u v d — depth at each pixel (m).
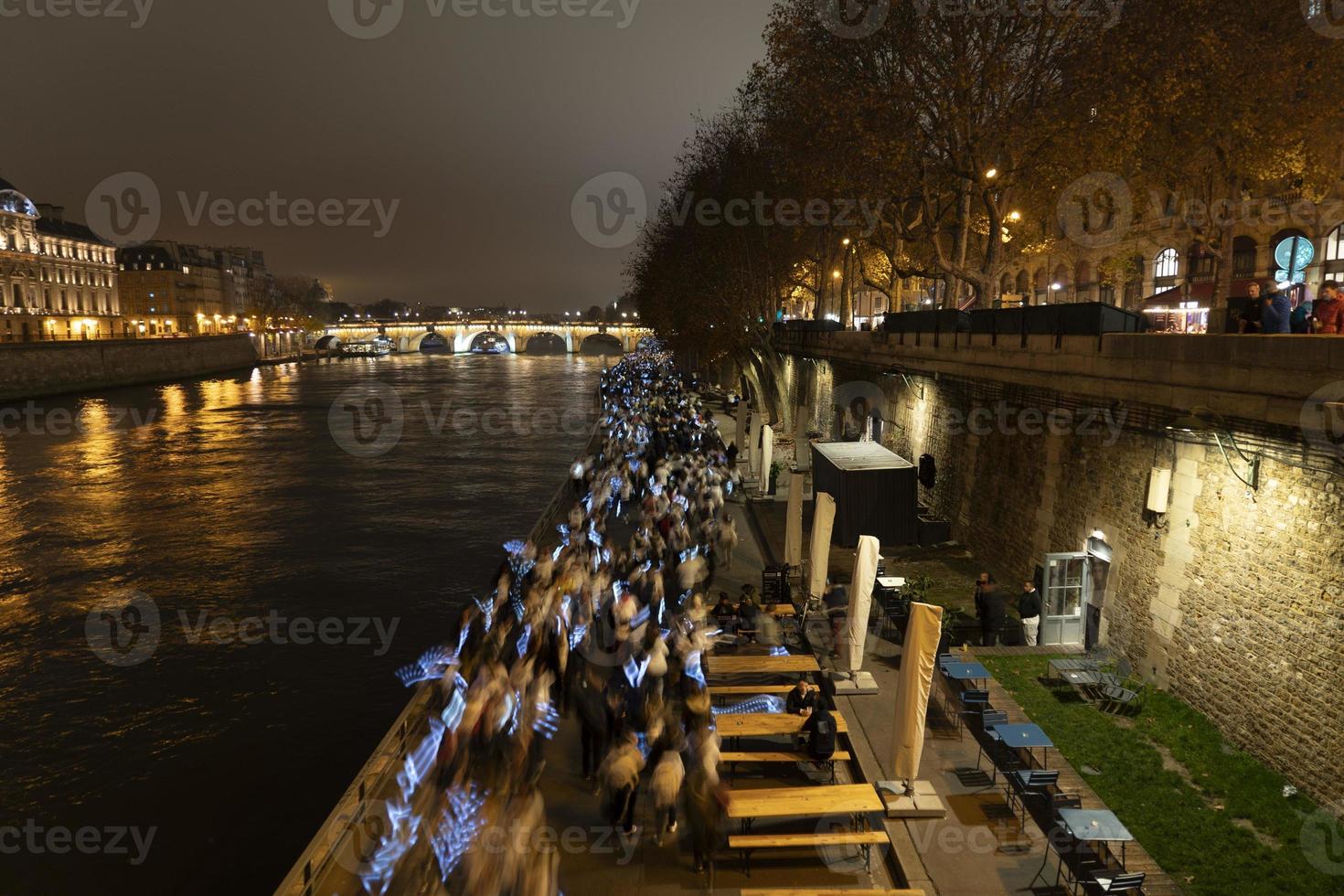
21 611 27.62
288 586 29.77
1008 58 23.52
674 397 59.25
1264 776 11.41
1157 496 14.05
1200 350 13.11
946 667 13.56
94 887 14.53
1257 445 11.90
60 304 118.12
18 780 17.95
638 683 12.75
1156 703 13.53
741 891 9.23
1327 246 31.11
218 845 15.74
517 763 10.95
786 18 26.05
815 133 27.50
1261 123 22.38
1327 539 10.70
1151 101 22.23
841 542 22.22
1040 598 16.25
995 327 20.70
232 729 20.03
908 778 10.92
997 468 20.70
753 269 44.94
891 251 31.16
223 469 51.25
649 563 19.14
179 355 122.06
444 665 15.05
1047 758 11.75
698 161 48.69
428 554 33.41
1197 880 9.46
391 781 12.16
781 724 12.59
